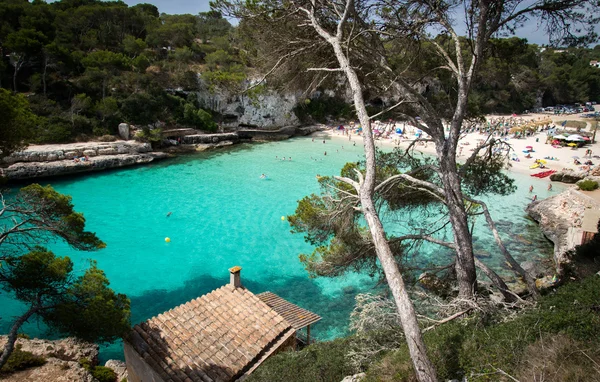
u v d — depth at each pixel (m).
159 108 62.88
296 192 42.81
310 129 77.94
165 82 69.06
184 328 13.65
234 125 73.94
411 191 12.59
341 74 11.89
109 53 61.41
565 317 7.41
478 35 9.80
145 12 92.75
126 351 13.79
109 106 55.41
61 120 52.31
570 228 28.38
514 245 30.34
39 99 52.66
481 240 31.31
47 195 13.91
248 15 11.21
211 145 63.44
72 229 14.34
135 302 23.34
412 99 11.07
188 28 81.38
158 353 12.67
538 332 7.34
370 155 7.76
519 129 69.81
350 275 26.45
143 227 33.62
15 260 13.16
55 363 14.42
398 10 10.51
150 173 49.03
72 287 13.34
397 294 6.05
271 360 11.82
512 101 95.56
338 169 51.94
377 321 9.80
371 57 11.17
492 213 37.22
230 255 29.23
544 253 28.89
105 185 44.03
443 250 28.91
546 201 36.44
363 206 7.20
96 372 15.53
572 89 108.94
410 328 5.76
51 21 66.88
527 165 51.41
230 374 12.03
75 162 46.81
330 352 11.20
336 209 12.16
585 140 60.19
